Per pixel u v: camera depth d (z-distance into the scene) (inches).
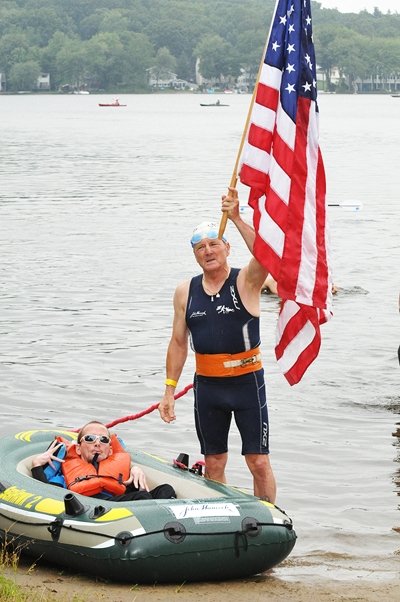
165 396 396.5
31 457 399.9
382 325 789.2
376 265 1061.8
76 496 359.6
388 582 361.1
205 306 382.3
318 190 404.8
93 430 385.4
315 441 536.1
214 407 387.2
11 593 312.8
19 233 1275.8
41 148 3041.3
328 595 343.3
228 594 338.0
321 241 401.7
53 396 608.4
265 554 349.1
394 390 625.0
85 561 341.1
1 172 2194.9
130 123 4867.1
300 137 403.2
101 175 2126.0
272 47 406.6
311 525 429.1
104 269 1026.1
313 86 405.7
